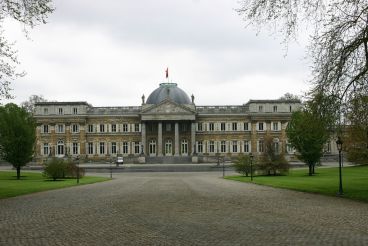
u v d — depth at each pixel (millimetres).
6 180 68375
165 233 18094
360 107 33312
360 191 37000
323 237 16844
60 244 16078
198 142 147625
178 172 102625
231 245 15609
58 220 21953
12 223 21062
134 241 16484
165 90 158625
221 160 137250
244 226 19672
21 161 76000
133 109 148750
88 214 24156
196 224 20328
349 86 33125
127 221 21391
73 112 145250
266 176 74750
